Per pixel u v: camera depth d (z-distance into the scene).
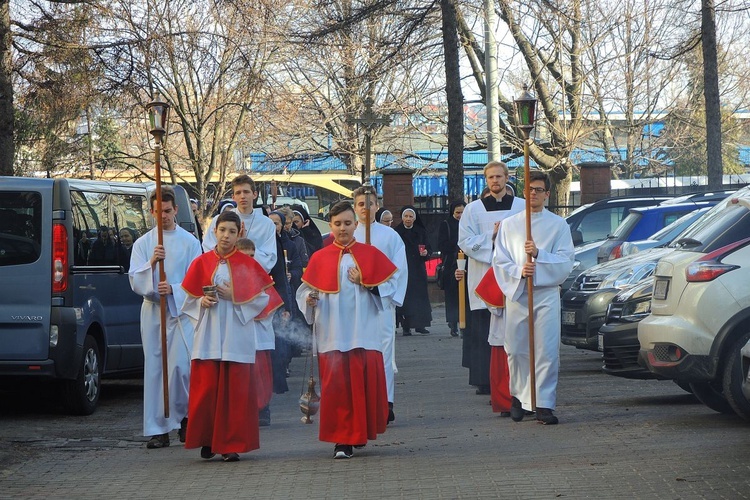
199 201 34.75
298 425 11.61
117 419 12.36
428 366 17.02
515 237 10.93
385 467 8.70
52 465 9.48
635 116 48.44
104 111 30.02
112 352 13.14
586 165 32.44
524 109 10.73
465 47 34.84
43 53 22.81
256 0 28.00
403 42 27.66
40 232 11.99
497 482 7.93
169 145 37.84
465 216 12.52
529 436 9.96
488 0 28.00
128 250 13.72
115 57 25.02
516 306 10.82
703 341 10.06
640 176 52.03
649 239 16.88
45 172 30.47
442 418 11.51
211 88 33.25
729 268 10.09
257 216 12.15
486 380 13.16
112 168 37.47
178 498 7.88
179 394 10.39
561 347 19.69
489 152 28.17
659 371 10.37
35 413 12.77
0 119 20.77
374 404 9.23
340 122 43.22
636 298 12.18
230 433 9.20
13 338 11.85
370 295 9.27
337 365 9.20
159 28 28.02
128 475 8.88
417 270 22.09
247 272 9.28
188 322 10.39
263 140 40.91
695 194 19.78
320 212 42.56
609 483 7.74
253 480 8.40
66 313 11.96
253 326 9.33
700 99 46.06
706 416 10.78
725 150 51.06
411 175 31.58
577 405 12.02
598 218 22.95
